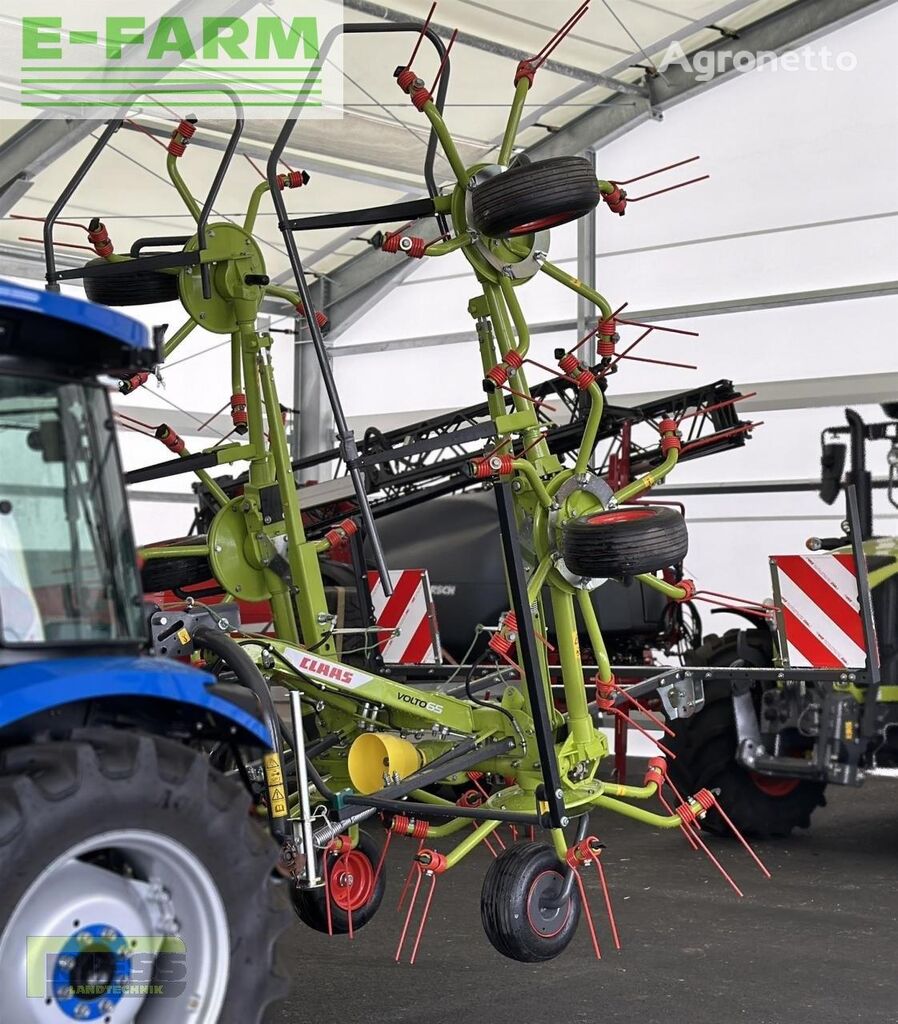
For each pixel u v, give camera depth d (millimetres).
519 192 4094
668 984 4293
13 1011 2451
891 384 10609
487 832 4305
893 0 10922
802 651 5512
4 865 2371
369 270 13820
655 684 5133
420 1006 4059
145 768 2584
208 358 13164
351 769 4367
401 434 7418
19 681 2410
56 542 2668
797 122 11406
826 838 7004
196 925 2689
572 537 4180
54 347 2707
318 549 4711
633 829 7305
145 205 11727
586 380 4438
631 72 12094
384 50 10414
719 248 11781
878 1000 4109
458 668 5074
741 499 11727
